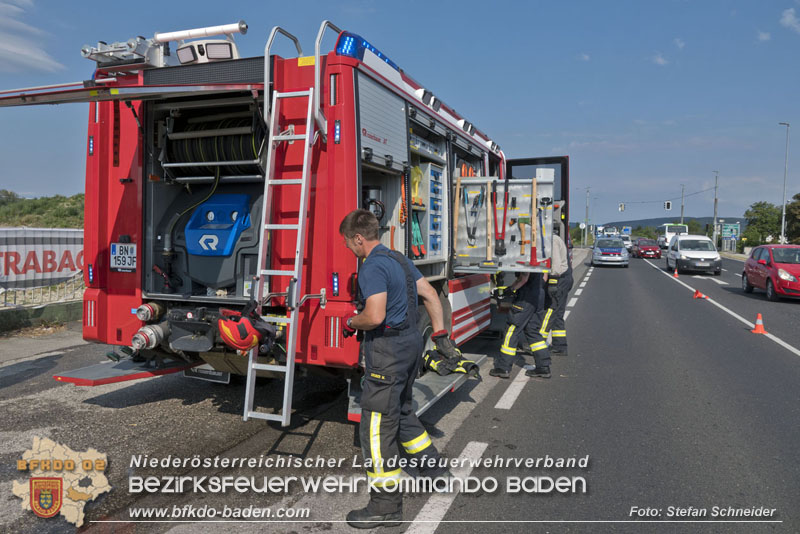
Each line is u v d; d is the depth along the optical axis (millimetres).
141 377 4891
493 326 8367
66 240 10305
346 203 3986
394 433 3297
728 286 20266
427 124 5559
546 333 6953
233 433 4711
